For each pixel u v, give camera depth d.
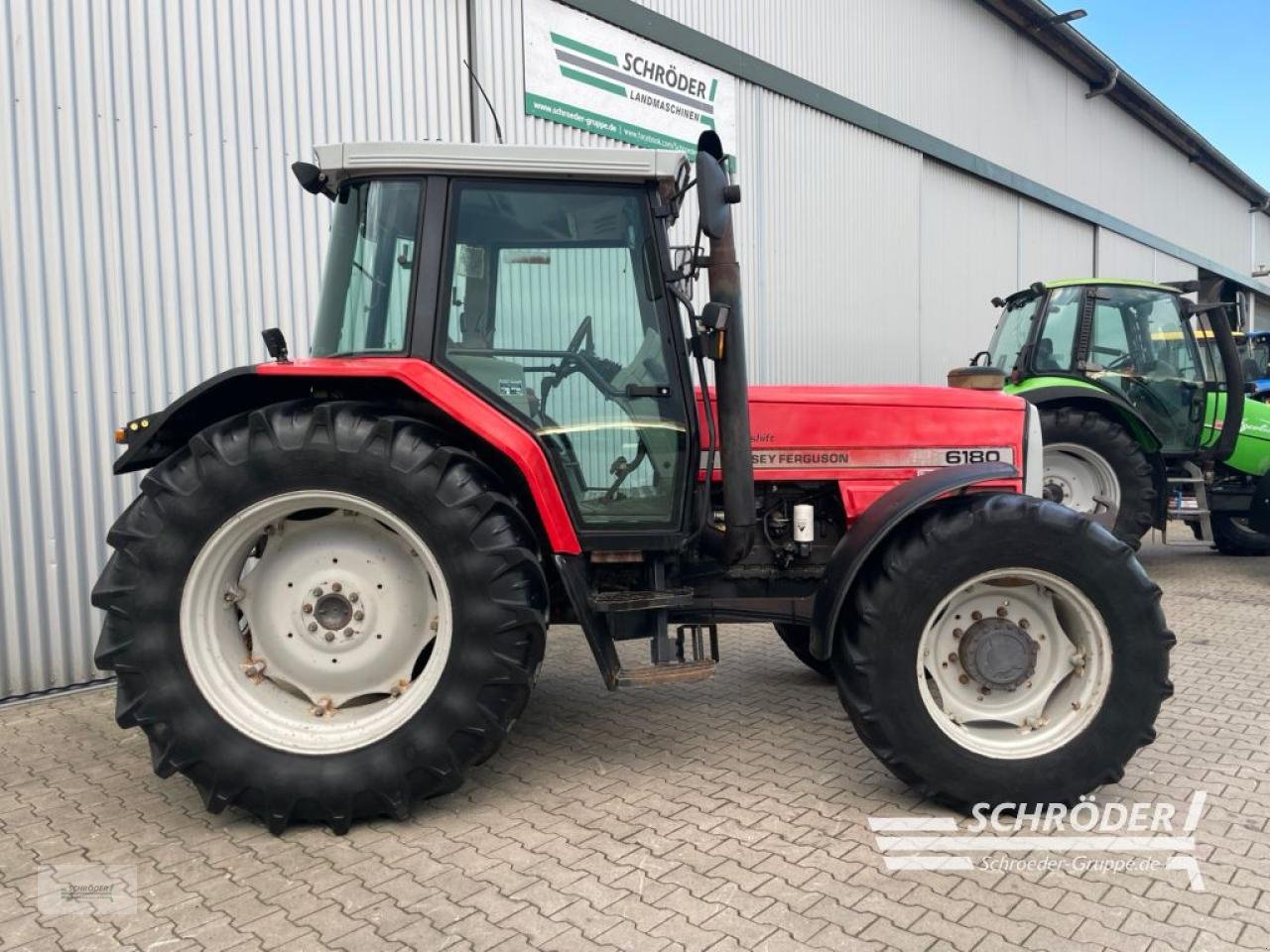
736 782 3.02
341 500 2.63
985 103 11.06
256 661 2.81
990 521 2.67
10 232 3.87
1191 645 4.76
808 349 8.50
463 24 5.52
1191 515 6.56
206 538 2.62
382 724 2.68
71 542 4.11
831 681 4.21
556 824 2.71
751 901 2.25
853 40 8.82
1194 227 18.31
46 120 3.95
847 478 3.30
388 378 2.74
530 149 2.83
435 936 2.11
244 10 4.58
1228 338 6.44
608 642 2.96
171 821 2.78
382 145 2.82
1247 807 2.78
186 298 4.42
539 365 2.93
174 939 2.12
